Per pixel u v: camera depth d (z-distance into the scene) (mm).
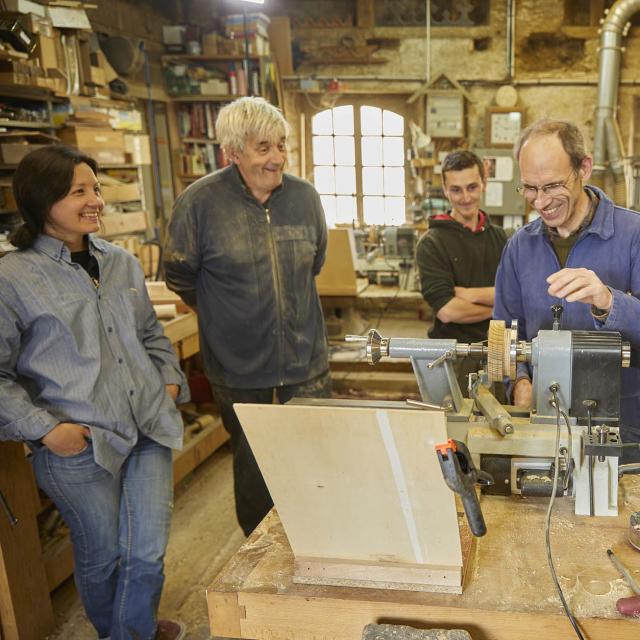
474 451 1275
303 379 2348
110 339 1771
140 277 1937
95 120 3580
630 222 1581
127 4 4688
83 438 1682
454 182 2428
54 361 1686
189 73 5023
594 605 989
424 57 5656
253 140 2068
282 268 2248
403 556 1044
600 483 1212
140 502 1833
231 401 2326
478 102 5688
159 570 1835
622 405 1631
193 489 3148
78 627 2197
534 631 987
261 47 5160
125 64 4312
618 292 1357
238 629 1095
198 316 2363
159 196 4984
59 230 1717
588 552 1116
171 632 2049
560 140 1479
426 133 5723
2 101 3154
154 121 4961
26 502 2041
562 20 5469
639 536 1104
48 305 1649
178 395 2027
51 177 1646
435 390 1315
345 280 3908
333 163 6117
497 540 1158
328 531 1047
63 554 2314
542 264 1691
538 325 1717
